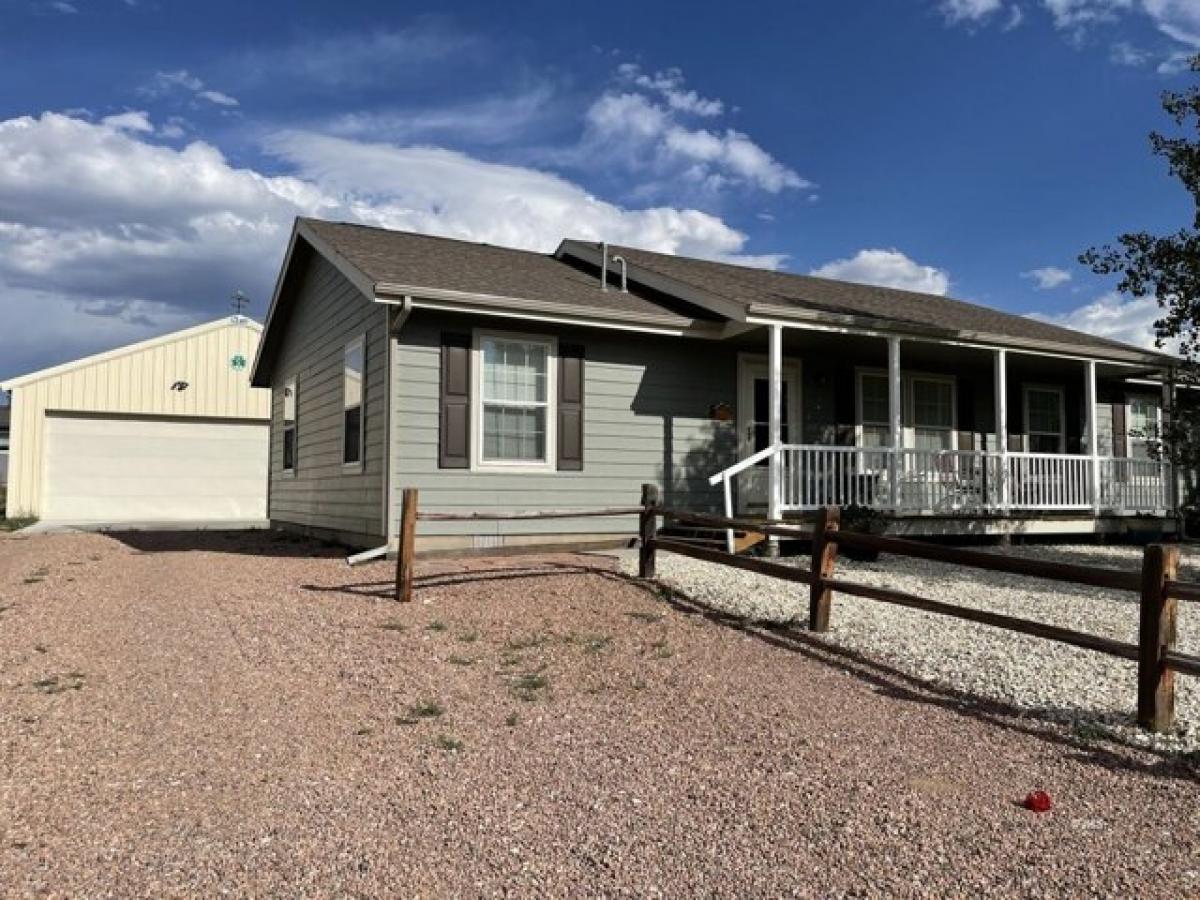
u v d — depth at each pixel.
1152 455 12.41
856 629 6.68
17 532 15.69
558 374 10.78
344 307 11.83
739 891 2.88
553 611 7.15
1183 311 10.09
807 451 11.38
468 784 3.79
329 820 3.40
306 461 13.83
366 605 7.25
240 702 4.88
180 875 2.95
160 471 20.16
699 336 11.38
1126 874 3.01
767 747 4.28
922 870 3.03
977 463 13.43
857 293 15.32
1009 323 14.96
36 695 4.91
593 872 3.00
